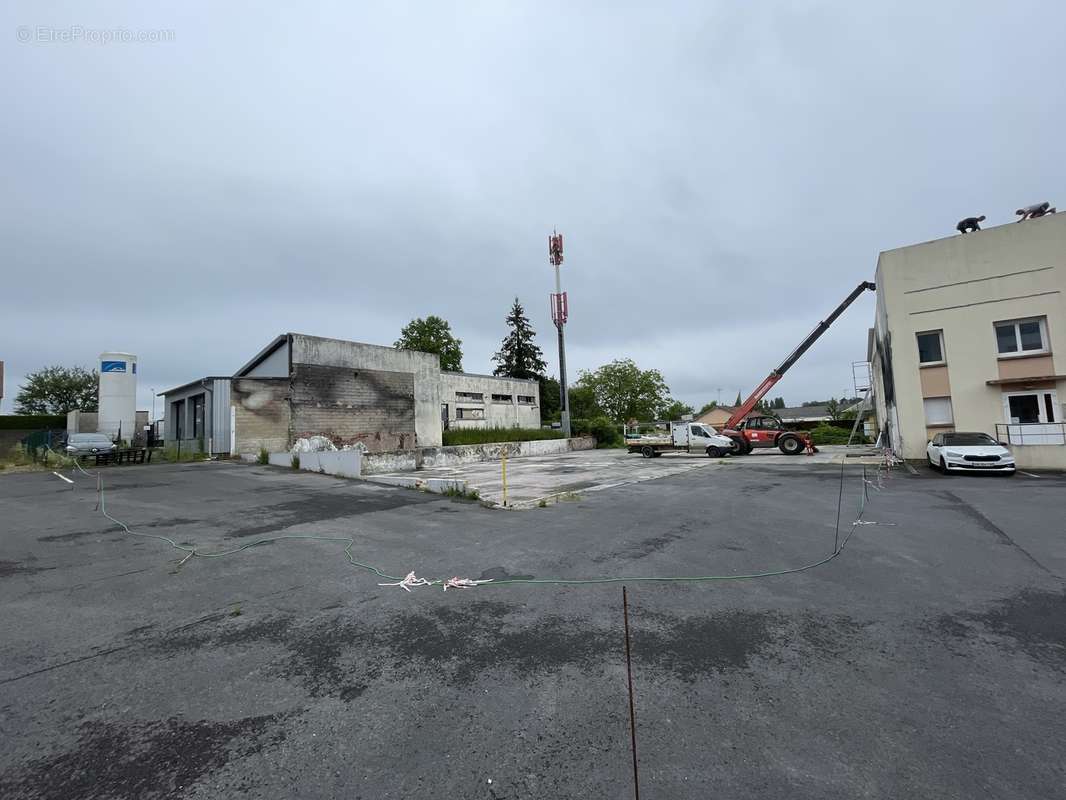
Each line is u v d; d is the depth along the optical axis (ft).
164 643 13.12
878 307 73.92
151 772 8.20
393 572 19.29
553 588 17.21
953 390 58.49
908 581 17.47
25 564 20.35
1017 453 52.01
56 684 11.04
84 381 174.19
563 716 9.66
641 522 28.25
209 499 36.88
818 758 8.34
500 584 17.71
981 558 20.13
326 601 16.19
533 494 39.96
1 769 8.26
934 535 24.06
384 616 14.88
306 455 57.16
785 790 7.61
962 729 9.11
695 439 82.94
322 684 10.98
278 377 76.95
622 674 11.27
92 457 63.67
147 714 9.88
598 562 20.33
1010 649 12.31
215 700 10.37
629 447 89.04
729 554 21.25
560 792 7.64
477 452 81.00
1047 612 14.58
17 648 12.82
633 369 192.65
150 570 19.57
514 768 8.20
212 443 72.28
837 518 28.53
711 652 12.32
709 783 7.77
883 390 78.38
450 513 31.78
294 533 25.95
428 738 9.02
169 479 48.44
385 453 59.21
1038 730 9.06
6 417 115.55
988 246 57.21
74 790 7.80
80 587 17.58
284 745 8.87
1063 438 52.11
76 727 9.45
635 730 9.18
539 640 13.12
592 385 196.13
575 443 114.11
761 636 13.21
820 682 10.82
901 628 13.61
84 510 32.24
